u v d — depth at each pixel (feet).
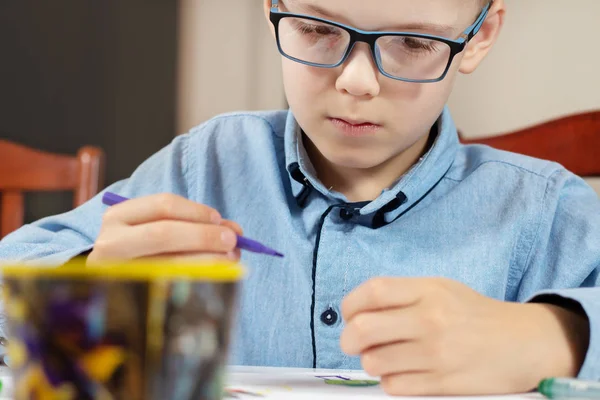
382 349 1.95
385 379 1.95
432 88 2.77
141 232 2.19
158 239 2.17
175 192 3.66
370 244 3.24
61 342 1.22
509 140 4.36
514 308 2.17
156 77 10.66
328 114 2.76
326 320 3.18
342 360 3.14
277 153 3.61
